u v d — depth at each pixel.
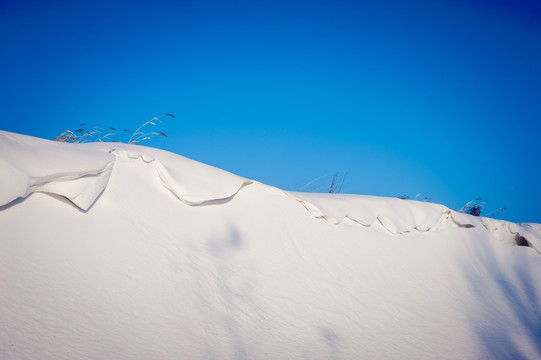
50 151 5.18
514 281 9.65
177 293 5.09
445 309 7.68
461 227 10.54
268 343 5.06
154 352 4.13
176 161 7.05
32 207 4.79
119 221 5.51
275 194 7.95
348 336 5.89
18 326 3.71
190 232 6.14
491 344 6.71
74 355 3.69
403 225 9.24
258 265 6.36
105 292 4.55
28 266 4.26
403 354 5.77
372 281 7.45
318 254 7.31
